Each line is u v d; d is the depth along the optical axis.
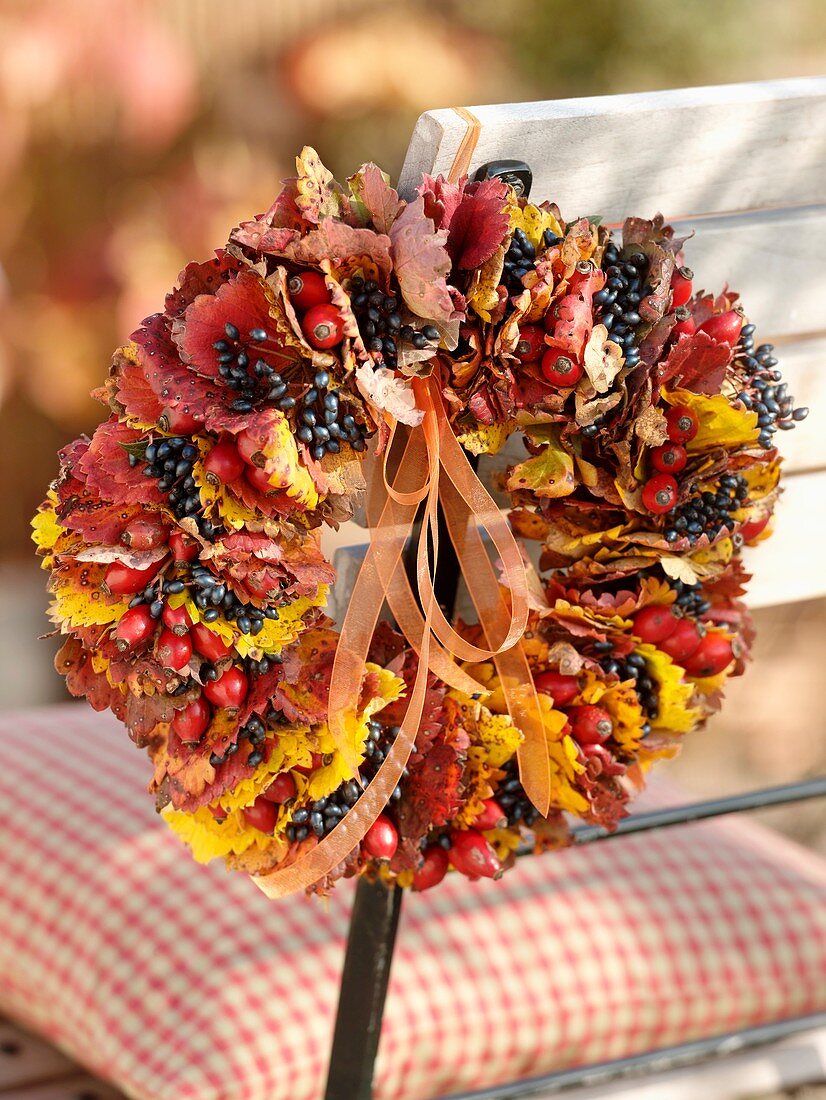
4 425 3.00
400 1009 1.23
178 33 3.01
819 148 1.08
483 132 0.97
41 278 3.00
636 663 1.06
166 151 3.08
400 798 1.03
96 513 0.93
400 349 0.94
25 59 2.85
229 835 1.00
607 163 1.02
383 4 3.22
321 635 0.99
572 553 1.04
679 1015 1.29
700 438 1.02
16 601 2.90
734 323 1.02
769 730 2.40
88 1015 1.24
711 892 1.34
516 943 1.28
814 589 1.25
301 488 0.92
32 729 1.47
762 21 3.42
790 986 1.31
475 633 1.08
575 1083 1.25
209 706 0.97
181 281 0.94
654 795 1.44
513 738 1.03
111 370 0.94
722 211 1.07
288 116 3.20
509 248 0.95
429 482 0.97
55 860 1.33
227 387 0.93
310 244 0.91
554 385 0.97
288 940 1.26
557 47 3.38
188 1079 1.17
